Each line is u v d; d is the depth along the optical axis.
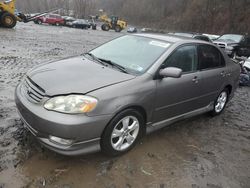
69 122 2.82
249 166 3.64
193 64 4.21
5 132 3.67
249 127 4.92
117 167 3.23
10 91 5.34
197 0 61.28
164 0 84.12
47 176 2.95
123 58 3.92
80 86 3.05
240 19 47.31
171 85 3.75
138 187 2.97
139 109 3.45
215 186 3.15
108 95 3.04
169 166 3.39
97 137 3.05
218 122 4.96
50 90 3.00
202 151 3.85
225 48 16.23
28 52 10.42
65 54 11.03
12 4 21.50
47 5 89.56
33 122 3.00
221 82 4.84
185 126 4.59
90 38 22.00
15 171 2.97
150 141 3.91
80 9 82.06
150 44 4.06
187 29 60.16
